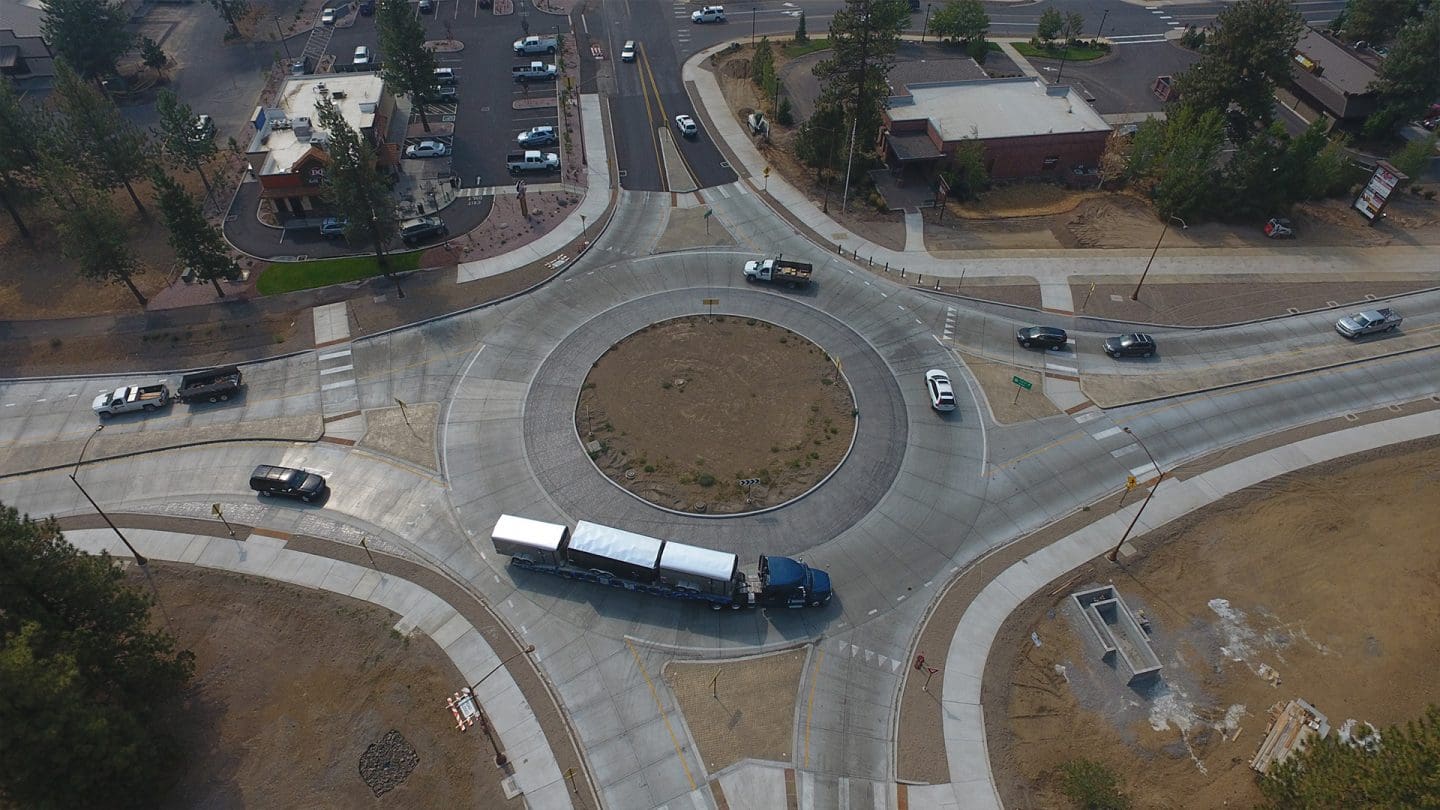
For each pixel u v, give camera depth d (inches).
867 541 2289.6
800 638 2075.5
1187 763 1841.8
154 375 2778.1
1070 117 3885.3
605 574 2128.4
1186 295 3152.1
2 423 2615.7
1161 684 1987.0
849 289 3157.0
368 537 2292.1
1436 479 2452.0
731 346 2886.3
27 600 1673.2
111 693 1763.0
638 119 4168.3
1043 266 3287.4
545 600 2148.1
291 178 3326.8
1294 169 3481.8
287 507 2367.1
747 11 5349.4
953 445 2564.0
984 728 1902.1
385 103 3939.5
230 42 4817.9
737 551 2253.9
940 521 2346.2
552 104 4276.6
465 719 1895.9
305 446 2536.9
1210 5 5575.8
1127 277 3238.2
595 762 1836.9
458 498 2388.0
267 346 2874.0
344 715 1905.8
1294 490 2434.8
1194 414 2679.6
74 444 2549.2
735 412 2645.2
